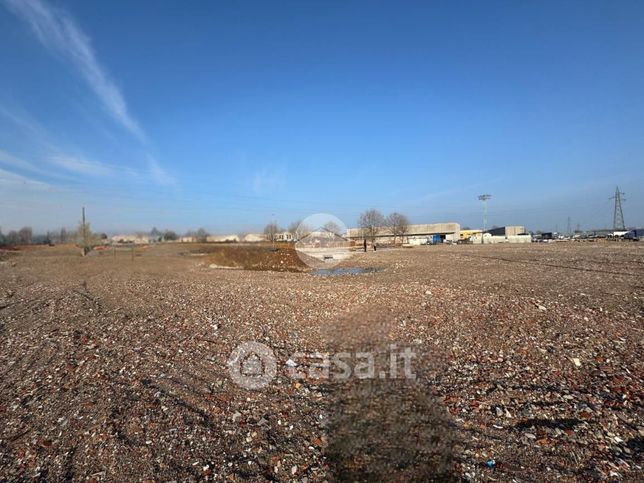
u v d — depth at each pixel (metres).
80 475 4.22
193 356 8.24
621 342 8.23
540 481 3.85
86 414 5.64
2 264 40.06
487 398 5.72
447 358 7.29
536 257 32.44
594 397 5.73
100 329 10.70
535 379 6.46
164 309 13.37
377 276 22.67
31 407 5.91
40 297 17.28
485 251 46.59
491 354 7.67
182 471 4.25
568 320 10.05
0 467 4.41
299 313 12.11
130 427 5.23
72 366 7.74
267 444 4.75
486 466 4.09
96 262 41.72
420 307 11.91
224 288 18.33
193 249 58.19
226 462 4.40
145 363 7.84
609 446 4.47
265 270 29.89
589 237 102.62
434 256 38.53
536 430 4.82
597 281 16.86
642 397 5.68
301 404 5.85
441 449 2.86
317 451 4.57
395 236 92.50
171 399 6.11
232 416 5.51
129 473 4.23
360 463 2.81
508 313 10.95
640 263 24.27
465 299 13.09
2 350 9.00
